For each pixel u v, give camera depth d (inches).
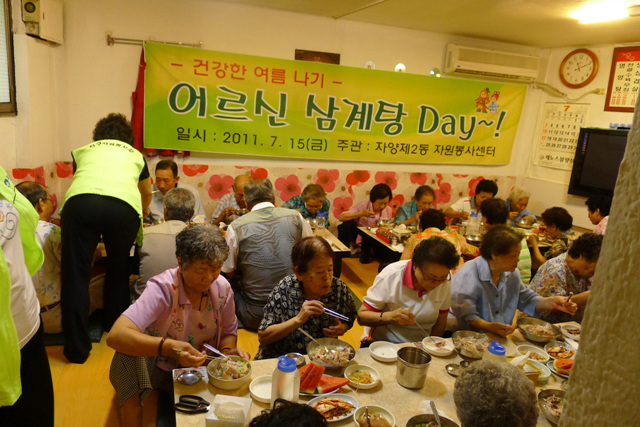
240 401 54.9
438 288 84.7
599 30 172.4
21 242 55.1
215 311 74.5
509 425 39.8
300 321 73.0
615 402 15.9
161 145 175.5
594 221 154.7
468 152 219.3
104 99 169.5
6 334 48.3
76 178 108.2
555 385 70.2
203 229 67.9
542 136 224.8
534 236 158.4
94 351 115.0
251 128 185.2
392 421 56.9
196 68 172.6
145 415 86.1
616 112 193.5
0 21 125.0
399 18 180.4
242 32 179.2
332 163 203.8
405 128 206.1
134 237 112.7
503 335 84.4
